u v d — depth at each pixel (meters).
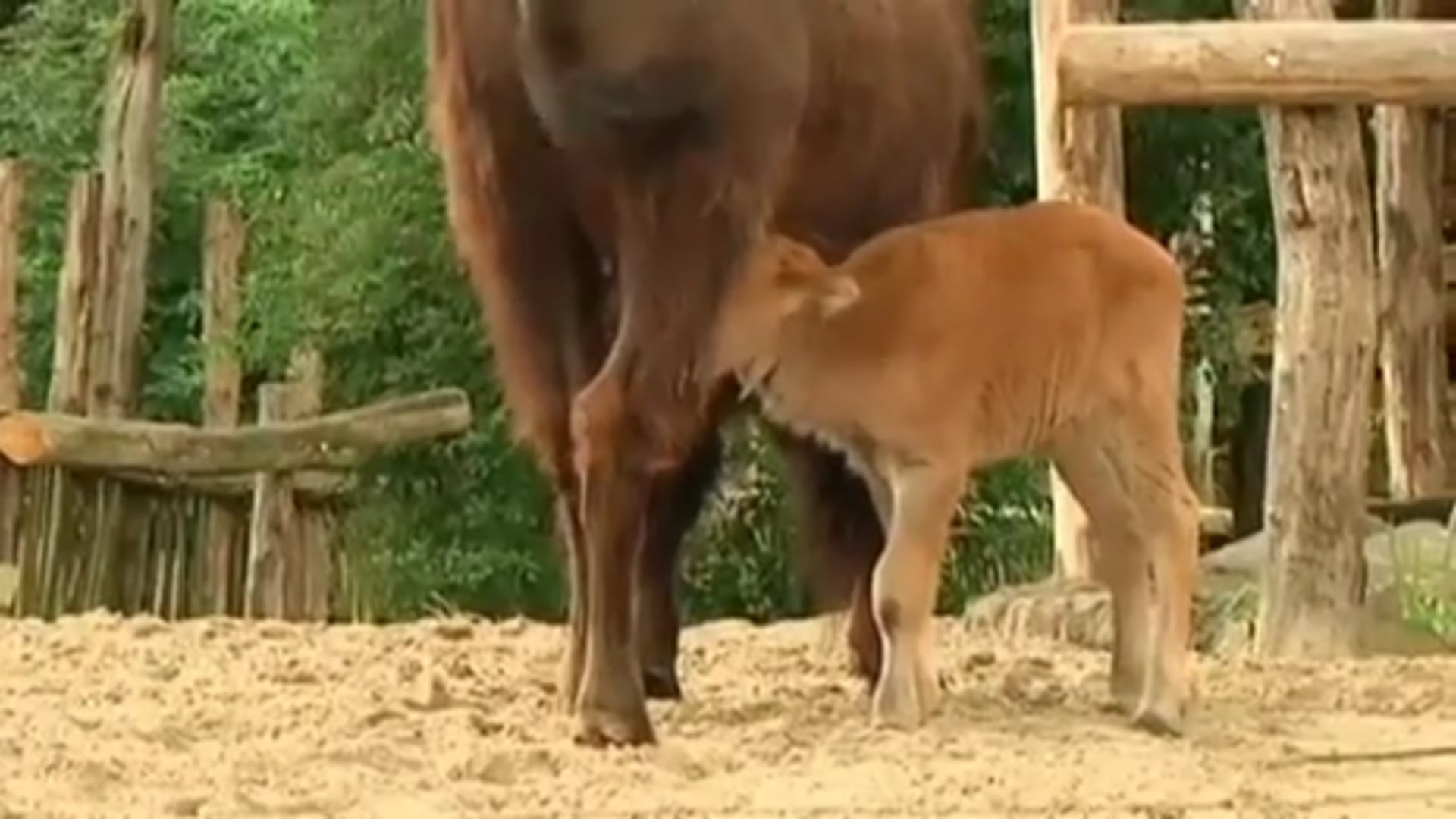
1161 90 18.33
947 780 11.87
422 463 28.17
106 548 22.55
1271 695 15.02
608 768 12.11
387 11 30.03
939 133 14.48
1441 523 23.16
